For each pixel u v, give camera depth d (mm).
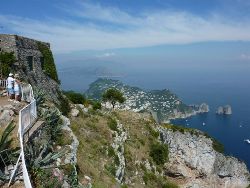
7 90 25469
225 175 80062
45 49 49594
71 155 22750
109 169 37188
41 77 46750
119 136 51969
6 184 14414
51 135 22500
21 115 17562
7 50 39719
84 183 24266
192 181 70000
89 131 44344
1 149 15773
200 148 75688
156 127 70562
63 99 51281
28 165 16297
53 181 16672
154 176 55156
